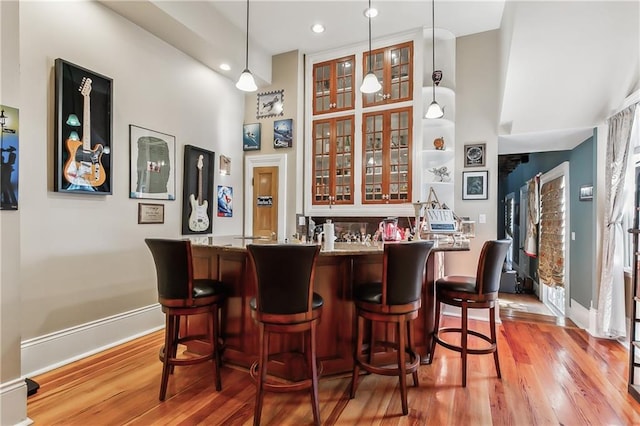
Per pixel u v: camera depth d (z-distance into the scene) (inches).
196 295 86.0
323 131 180.5
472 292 93.4
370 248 97.3
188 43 140.6
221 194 173.2
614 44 106.9
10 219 70.7
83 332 109.4
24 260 95.2
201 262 106.7
